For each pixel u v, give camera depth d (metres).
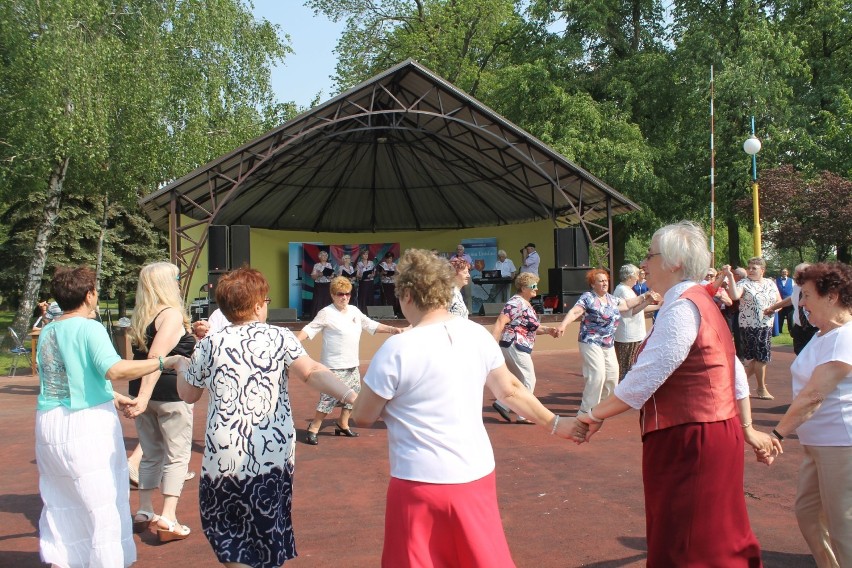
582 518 5.23
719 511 3.06
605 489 5.95
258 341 3.55
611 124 24.19
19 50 18.86
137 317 4.79
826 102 27.30
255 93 25.84
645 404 3.23
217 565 4.53
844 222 22.22
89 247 30.62
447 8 31.69
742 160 24.09
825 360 3.55
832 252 26.47
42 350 3.88
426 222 24.81
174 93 22.42
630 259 41.62
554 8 26.41
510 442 7.74
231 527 3.44
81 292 3.98
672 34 27.42
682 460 3.09
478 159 20.67
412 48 31.75
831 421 3.57
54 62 18.59
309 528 5.18
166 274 4.89
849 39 27.70
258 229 23.39
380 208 24.36
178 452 4.98
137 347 4.79
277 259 23.81
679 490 3.08
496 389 3.13
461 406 2.85
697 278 3.29
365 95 16.98
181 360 3.92
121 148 21.11
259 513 3.43
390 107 18.72
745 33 24.27
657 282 3.39
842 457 3.53
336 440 8.05
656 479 3.17
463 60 31.91
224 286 3.70
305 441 7.98
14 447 8.23
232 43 23.91
